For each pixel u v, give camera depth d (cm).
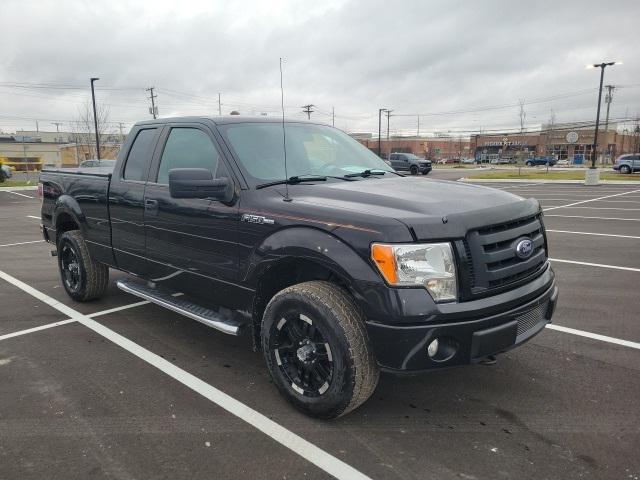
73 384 374
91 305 568
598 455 281
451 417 324
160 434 307
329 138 454
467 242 290
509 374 384
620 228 1120
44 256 880
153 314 537
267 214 336
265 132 412
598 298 576
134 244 462
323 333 301
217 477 267
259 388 366
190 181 344
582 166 7131
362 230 288
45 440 302
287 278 355
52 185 593
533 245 329
